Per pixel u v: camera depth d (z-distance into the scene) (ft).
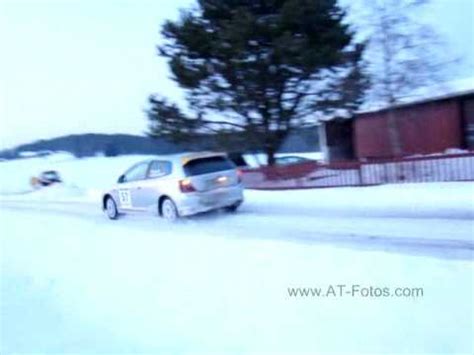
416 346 13.15
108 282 20.53
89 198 76.84
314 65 81.87
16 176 147.64
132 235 32.68
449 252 25.35
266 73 84.99
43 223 45.27
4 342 15.15
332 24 87.15
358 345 13.41
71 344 14.67
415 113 85.15
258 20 83.71
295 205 48.32
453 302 15.58
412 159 58.34
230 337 14.30
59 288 20.43
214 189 44.37
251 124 90.79
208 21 91.09
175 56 90.68
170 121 92.84
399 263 20.17
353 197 49.65
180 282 19.60
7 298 19.66
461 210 37.81
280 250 23.72
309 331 14.32
